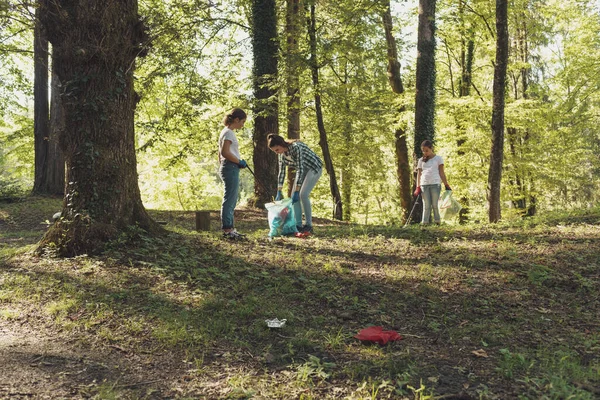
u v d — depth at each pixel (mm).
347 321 4832
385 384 3260
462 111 19453
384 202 33844
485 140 20359
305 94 17016
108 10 6734
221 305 5004
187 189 34500
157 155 26594
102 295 5121
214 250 7000
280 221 8188
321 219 16250
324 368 3658
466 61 22641
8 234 11586
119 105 6965
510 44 23469
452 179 21750
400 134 20828
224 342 4195
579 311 5102
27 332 4312
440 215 10188
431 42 15000
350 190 27438
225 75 17172
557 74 22547
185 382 3467
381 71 18438
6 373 3477
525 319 4910
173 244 6996
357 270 6414
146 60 12656
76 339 4168
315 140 23984
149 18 7418
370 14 16141
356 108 18578
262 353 3996
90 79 6746
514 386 3355
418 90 15086
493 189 11484
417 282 5961
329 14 15719
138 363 3770
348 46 15312
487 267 6480
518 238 7875
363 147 22750
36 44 18562
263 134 16328
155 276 5773
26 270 5984
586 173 26391
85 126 6758
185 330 4316
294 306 5168
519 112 18422
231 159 7672
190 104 14953
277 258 6762
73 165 6754
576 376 3490
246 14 17984
